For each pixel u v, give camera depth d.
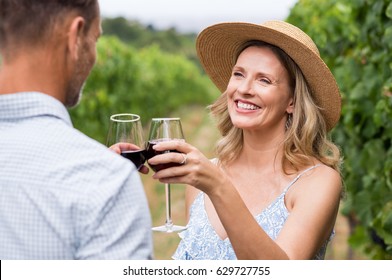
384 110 4.15
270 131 2.88
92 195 1.63
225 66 3.22
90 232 1.61
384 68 4.22
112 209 1.63
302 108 2.86
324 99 2.90
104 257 1.60
